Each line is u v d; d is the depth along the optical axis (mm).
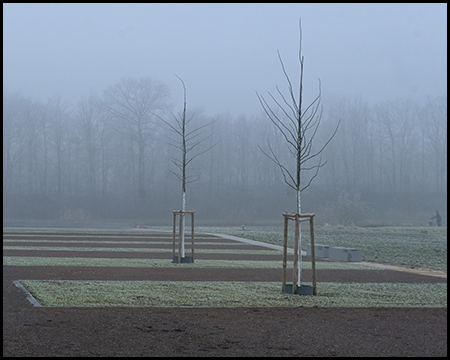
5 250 22922
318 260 22469
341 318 9812
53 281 13719
